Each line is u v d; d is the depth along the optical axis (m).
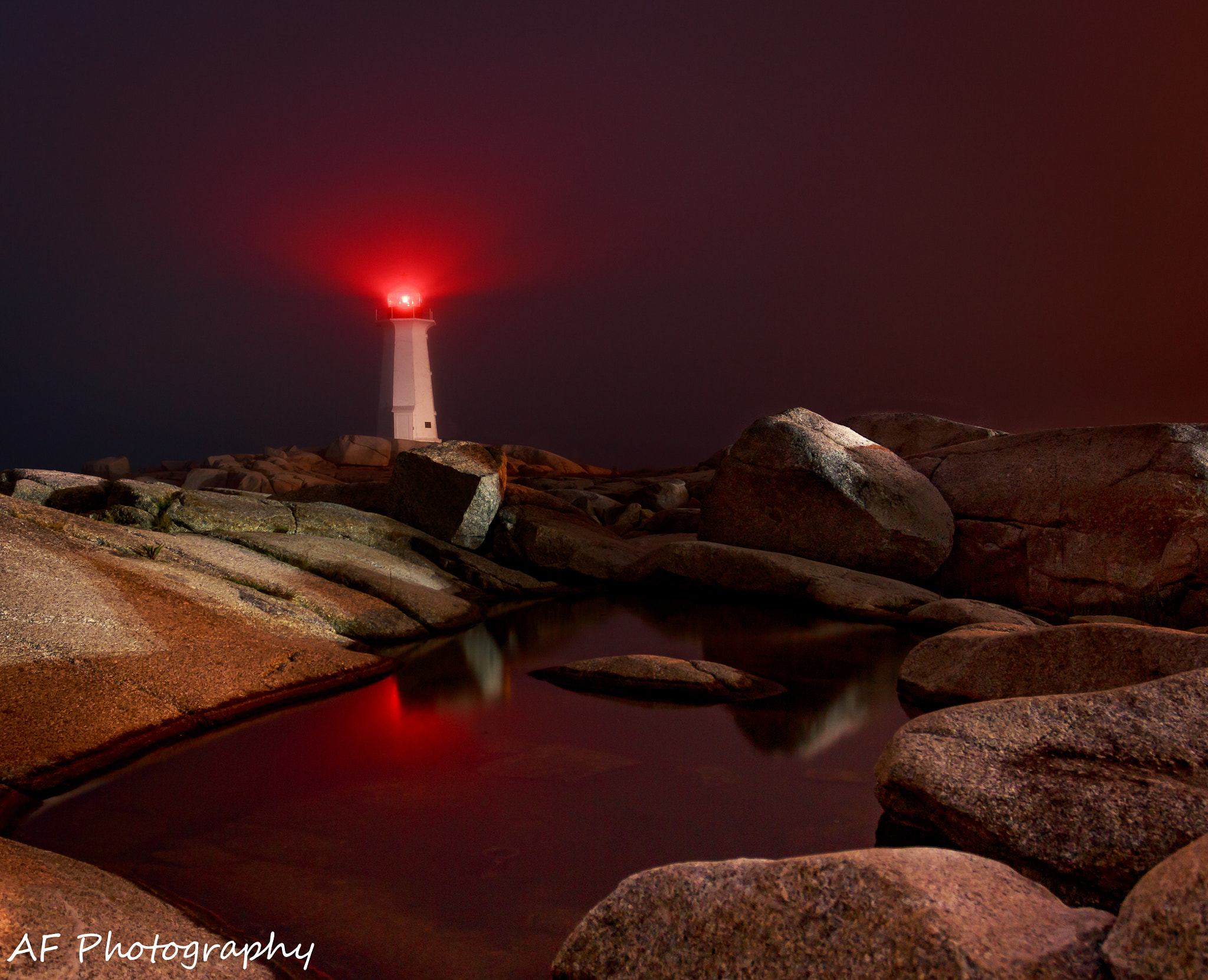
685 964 2.50
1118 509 9.69
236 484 22.75
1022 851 3.28
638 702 6.54
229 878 3.73
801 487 11.32
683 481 21.81
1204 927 2.00
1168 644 4.87
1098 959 2.16
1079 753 3.59
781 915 2.46
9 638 5.44
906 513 11.01
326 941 3.27
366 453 27.64
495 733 5.75
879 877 2.45
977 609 9.03
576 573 12.11
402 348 39.72
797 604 10.67
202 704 5.69
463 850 4.03
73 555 7.18
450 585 10.71
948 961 2.15
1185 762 3.44
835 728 5.94
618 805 4.57
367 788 4.77
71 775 4.60
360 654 7.39
